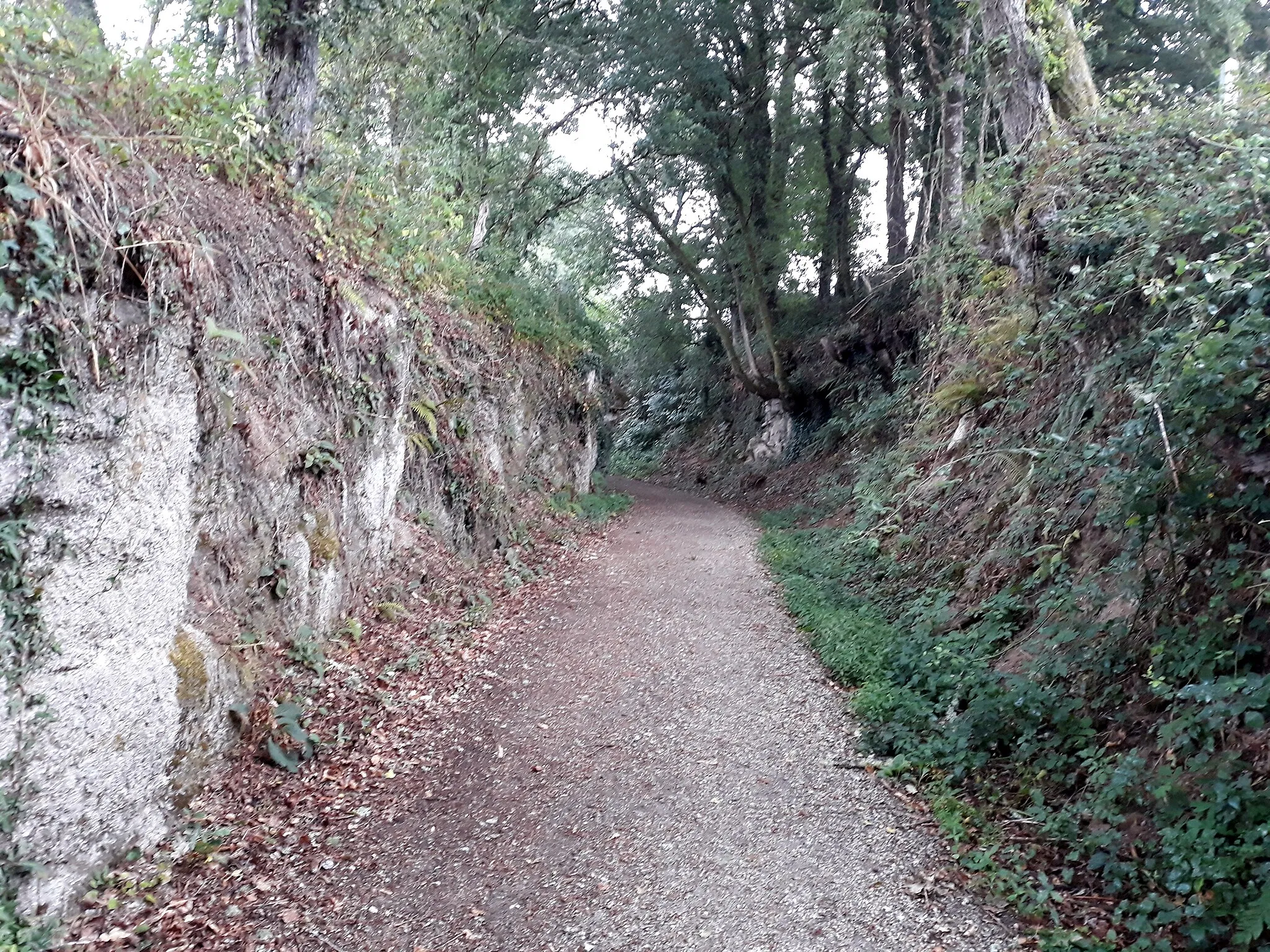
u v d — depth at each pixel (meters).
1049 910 4.04
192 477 5.55
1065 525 6.73
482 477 11.31
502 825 5.12
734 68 22.09
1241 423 4.45
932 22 15.57
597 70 19.95
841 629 8.33
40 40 5.03
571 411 17.97
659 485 28.22
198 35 9.47
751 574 12.05
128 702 4.46
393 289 9.48
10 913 3.66
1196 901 3.64
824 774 5.75
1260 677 3.98
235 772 5.28
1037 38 8.88
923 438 11.92
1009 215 8.73
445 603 8.94
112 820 4.32
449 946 3.99
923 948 3.90
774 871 4.60
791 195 23.97
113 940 3.88
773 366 23.78
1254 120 6.55
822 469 20.48
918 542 10.09
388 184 11.30
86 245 4.32
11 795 3.77
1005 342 9.36
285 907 4.25
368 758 5.84
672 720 6.69
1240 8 14.17
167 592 4.95
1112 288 6.62
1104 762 4.72
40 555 3.99
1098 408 6.68
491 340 13.42
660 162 22.41
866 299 19.09
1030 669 5.83
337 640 7.08
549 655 8.21
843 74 16.27
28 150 3.97
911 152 19.86
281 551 6.50
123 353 4.53
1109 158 7.18
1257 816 3.72
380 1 10.84
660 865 4.68
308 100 9.73
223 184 6.93
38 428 3.94
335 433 7.53
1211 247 5.63
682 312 28.11
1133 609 5.41
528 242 20.92
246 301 6.38
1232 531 4.68
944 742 5.68
